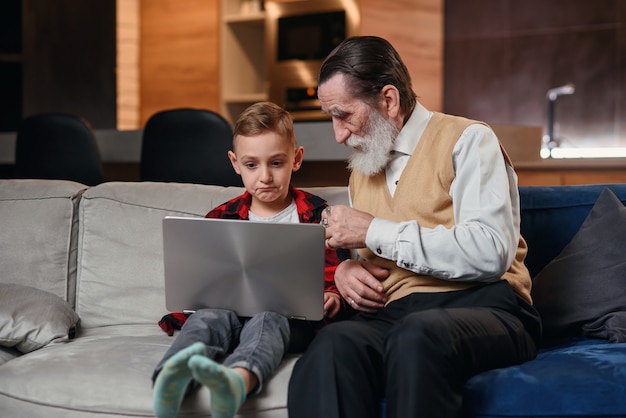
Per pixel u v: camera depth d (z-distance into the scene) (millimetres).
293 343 1936
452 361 1591
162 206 2408
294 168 2240
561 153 5637
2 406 1866
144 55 6332
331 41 5352
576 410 1632
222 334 1867
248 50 6105
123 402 1755
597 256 2148
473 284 1856
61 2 5738
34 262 2455
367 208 2006
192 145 3527
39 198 2506
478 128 1880
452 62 6137
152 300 2367
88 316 2408
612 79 5625
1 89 5664
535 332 1899
